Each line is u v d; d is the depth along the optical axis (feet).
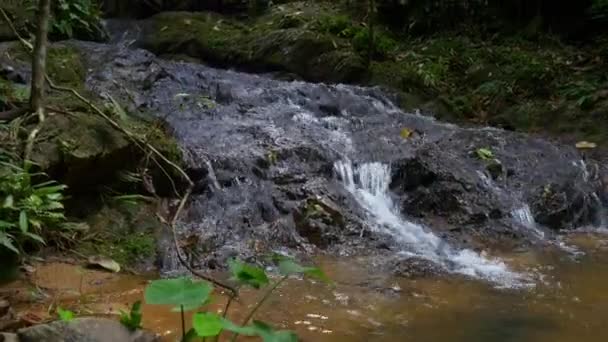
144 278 13.11
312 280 13.21
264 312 11.50
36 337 8.41
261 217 15.93
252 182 16.88
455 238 16.28
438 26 30.63
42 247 13.33
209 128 19.29
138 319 9.12
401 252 15.29
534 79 25.71
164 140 16.15
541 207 17.89
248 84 24.58
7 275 12.31
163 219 13.97
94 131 14.87
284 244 15.26
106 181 15.11
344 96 24.38
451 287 13.08
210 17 33.68
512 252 15.51
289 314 11.47
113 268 13.21
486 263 14.65
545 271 14.15
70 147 14.11
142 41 31.48
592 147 21.53
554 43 28.25
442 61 27.71
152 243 14.25
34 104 14.39
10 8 22.80
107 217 14.67
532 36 28.81
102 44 26.37
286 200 16.38
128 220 14.76
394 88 26.32
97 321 8.80
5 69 19.26
